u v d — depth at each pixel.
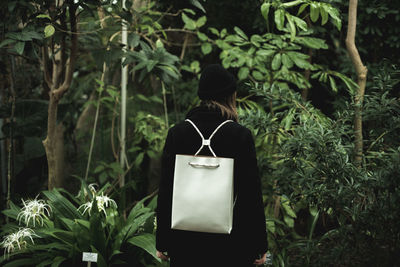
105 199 2.45
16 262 2.23
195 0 2.40
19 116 3.47
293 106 2.51
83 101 4.74
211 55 4.22
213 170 1.47
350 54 2.57
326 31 3.49
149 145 3.76
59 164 3.80
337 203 2.03
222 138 1.52
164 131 3.61
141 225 2.51
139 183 4.18
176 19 4.02
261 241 1.50
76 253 2.25
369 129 2.53
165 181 1.56
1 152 3.57
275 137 2.81
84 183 2.85
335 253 2.18
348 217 2.14
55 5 2.53
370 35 3.55
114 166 3.52
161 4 3.74
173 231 1.56
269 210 3.13
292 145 2.11
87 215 2.52
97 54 2.56
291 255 2.96
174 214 1.49
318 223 3.64
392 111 2.20
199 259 1.53
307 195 2.06
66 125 4.15
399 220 1.93
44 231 2.26
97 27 3.03
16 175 3.60
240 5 3.58
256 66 3.20
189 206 1.47
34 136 3.52
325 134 2.01
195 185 1.47
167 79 2.54
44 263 2.18
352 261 2.48
